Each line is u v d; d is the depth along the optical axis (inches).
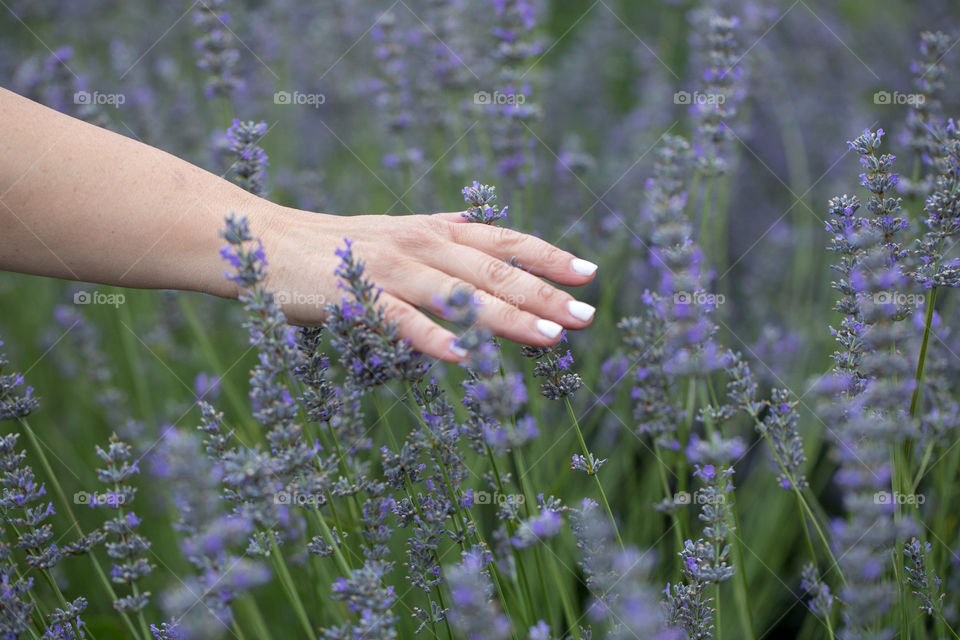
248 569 47.1
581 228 122.0
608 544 56.9
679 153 101.8
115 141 65.7
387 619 52.5
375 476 97.2
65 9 165.8
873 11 167.0
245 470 50.7
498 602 71.1
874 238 58.7
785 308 125.2
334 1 157.0
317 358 62.5
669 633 53.7
